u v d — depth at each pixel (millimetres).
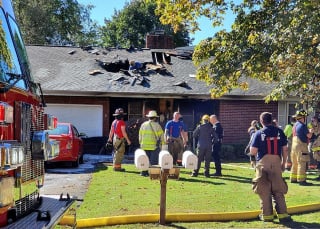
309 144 14148
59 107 20969
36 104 4594
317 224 8023
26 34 39906
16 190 3900
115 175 13109
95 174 13344
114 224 7699
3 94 3488
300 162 12367
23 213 4188
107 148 19922
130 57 24375
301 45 8844
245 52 10930
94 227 7500
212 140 13289
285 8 9953
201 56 11742
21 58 4363
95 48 25156
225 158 19703
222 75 11242
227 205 9070
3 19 3971
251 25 11047
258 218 8406
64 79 21219
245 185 11633
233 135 21828
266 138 8164
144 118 20828
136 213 8203
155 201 9305
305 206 9133
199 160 13125
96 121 21203
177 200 9438
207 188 11047
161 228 7562
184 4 11508
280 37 9281
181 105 21906
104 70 22547
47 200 5145
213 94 11836
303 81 9523
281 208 8156
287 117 22375
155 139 12617
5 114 3121
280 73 10445
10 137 3582
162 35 27172
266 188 8180
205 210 8570
